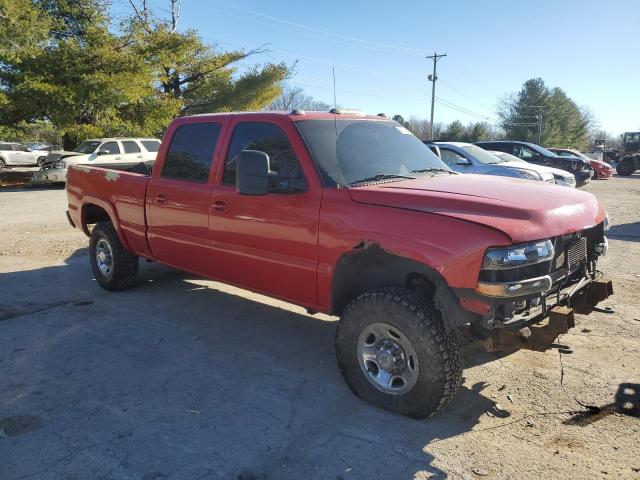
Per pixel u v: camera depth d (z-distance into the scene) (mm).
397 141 4691
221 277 4824
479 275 3105
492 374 4195
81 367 4371
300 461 3111
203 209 4758
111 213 5988
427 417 3484
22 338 4977
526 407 3701
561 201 3613
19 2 19719
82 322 5406
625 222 11664
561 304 3627
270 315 5648
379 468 3043
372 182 3953
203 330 5215
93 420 3553
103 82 20906
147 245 5637
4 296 6270
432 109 51406
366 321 3586
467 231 3156
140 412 3658
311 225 3869
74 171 6785
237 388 4020
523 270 3148
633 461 3092
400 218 3422
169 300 6133
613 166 47062
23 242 9484
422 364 3350
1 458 3133
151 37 24172
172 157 5227
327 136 4195
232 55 28578
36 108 20859
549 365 4348
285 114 4262
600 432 3387
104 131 23062
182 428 3455
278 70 28391
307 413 3648
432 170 4520
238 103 28828
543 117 86500
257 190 3768
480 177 4398
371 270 3951
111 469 3029
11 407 3727
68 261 8055
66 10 24312
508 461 3102
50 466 3057
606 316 5445
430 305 3408
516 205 3342
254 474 2994
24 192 18281
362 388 3723
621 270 7305
